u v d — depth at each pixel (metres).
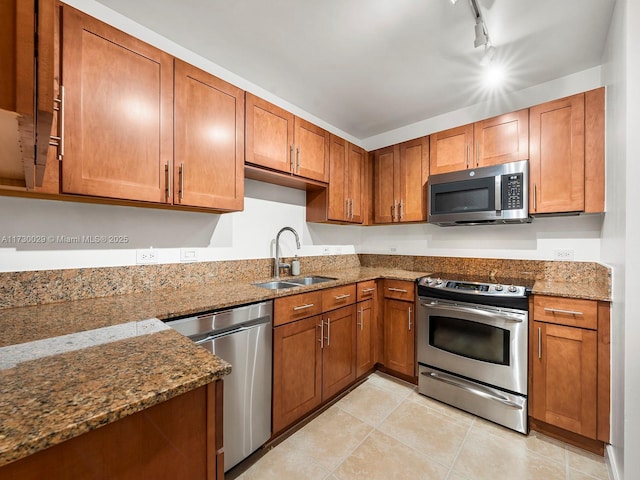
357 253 3.31
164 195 1.41
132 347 0.82
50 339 0.88
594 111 1.76
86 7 1.45
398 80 2.17
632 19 1.26
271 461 1.53
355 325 2.26
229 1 1.46
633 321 1.23
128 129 1.29
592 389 1.55
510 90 2.31
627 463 1.22
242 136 1.76
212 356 0.77
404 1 1.45
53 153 1.11
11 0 0.39
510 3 1.46
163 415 0.63
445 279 2.22
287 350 1.70
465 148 2.28
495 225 2.44
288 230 2.51
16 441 0.43
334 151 2.50
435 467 1.48
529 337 1.76
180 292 1.63
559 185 1.87
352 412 1.97
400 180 2.69
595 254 2.00
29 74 0.40
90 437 0.54
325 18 1.56
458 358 2.02
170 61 1.44
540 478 1.41
